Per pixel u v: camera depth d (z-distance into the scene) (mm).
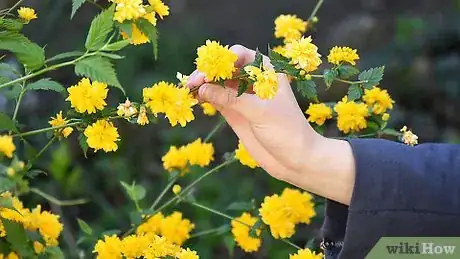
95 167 1569
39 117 1584
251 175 1535
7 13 924
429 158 805
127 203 1505
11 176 969
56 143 1485
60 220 1318
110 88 1807
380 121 1018
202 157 1056
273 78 815
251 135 875
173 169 1064
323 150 824
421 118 1869
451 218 790
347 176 816
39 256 953
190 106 847
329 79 903
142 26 825
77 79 1744
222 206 1393
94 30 819
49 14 1824
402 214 793
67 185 1415
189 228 1070
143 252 925
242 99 832
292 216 1004
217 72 827
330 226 868
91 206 1481
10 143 983
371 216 796
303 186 838
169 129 1771
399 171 799
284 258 1271
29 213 984
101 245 940
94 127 862
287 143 824
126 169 1593
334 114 1027
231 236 1063
